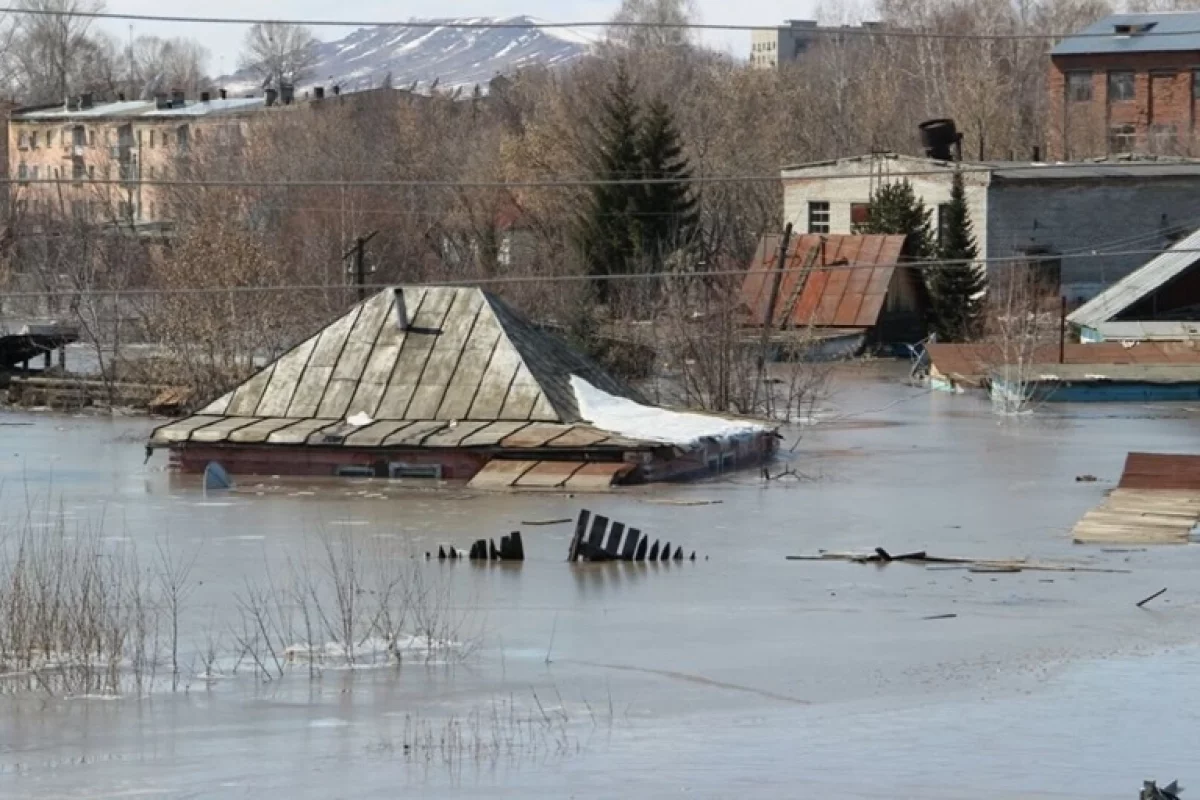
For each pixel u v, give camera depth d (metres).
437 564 80.25
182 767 46.66
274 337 152.62
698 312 148.38
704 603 70.75
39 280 183.12
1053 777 45.38
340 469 110.00
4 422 144.00
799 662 59.75
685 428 111.75
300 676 57.94
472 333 116.75
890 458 117.56
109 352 170.62
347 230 189.12
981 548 84.44
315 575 77.19
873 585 74.69
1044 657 60.34
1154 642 62.84
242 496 102.62
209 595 72.31
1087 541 85.94
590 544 81.06
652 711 53.03
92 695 55.19
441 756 47.47
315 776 45.59
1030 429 133.75
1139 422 138.38
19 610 61.34
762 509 96.75
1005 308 175.12
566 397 114.75
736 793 43.69
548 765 46.47
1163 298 179.12
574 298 169.25
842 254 197.12
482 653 61.47
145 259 186.88
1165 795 41.66
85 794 44.28
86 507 98.62
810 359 186.88
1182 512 92.38
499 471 106.38
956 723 51.16
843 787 44.28
